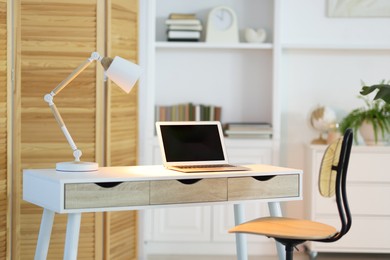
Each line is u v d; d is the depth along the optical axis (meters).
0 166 4.92
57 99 5.25
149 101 6.12
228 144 6.16
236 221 4.99
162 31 6.39
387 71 6.43
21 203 5.15
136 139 5.68
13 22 5.11
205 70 6.41
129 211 5.58
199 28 6.20
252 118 6.43
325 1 6.39
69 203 4.19
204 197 4.45
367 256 6.18
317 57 6.41
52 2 5.20
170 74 6.41
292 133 6.41
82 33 5.26
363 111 6.27
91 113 5.29
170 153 4.70
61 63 5.23
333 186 4.29
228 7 6.27
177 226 6.17
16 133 5.14
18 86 5.14
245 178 4.53
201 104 6.39
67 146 5.25
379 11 6.38
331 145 4.22
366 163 5.98
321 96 6.43
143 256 5.77
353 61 6.43
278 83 6.21
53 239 5.25
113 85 5.38
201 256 6.14
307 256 6.17
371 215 6.00
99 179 4.24
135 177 4.31
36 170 4.54
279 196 4.61
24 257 5.17
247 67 6.41
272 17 6.41
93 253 5.32
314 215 6.01
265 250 6.21
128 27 5.53
